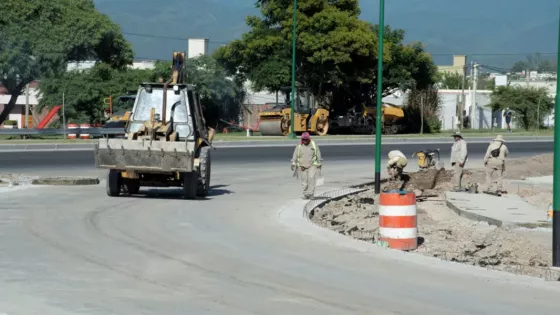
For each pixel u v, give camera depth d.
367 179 30.83
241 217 19.33
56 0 57.16
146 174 22.64
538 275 13.74
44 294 10.96
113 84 69.25
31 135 54.25
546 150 49.91
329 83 69.44
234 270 12.89
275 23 69.00
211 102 72.50
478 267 13.66
